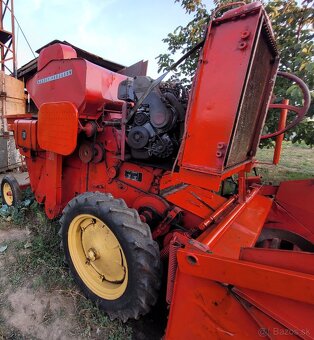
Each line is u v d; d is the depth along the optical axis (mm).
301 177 5633
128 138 2105
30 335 1812
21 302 2086
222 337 1295
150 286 1695
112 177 2488
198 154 1429
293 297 1060
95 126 2395
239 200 2344
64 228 2182
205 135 1396
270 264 1197
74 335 1826
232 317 1251
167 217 2080
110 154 2498
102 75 2469
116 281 1971
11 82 6734
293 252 1146
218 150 1349
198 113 1414
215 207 2283
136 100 2082
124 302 1800
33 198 3846
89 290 2072
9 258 2641
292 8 2863
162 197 2184
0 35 9312
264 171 6152
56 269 2404
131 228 1741
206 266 1254
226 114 1320
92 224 2078
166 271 2115
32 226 3301
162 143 1984
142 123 2068
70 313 1997
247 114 1596
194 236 2031
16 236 3102
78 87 2355
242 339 1242
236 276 1179
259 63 1593
